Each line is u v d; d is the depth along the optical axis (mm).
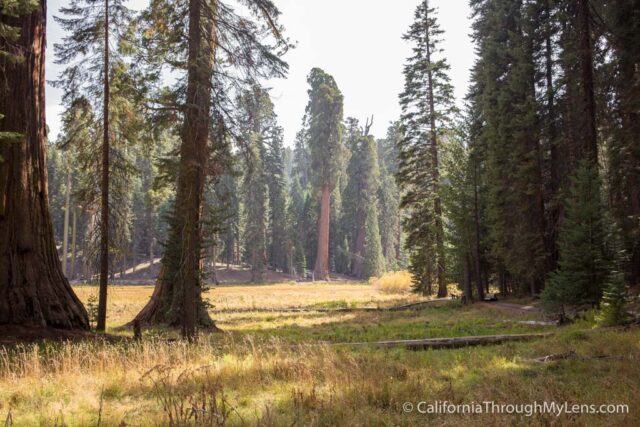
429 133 35875
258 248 74188
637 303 14805
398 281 50625
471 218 29562
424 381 7480
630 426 5051
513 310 21797
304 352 9602
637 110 19328
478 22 35375
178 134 14352
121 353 10125
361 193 86875
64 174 64625
